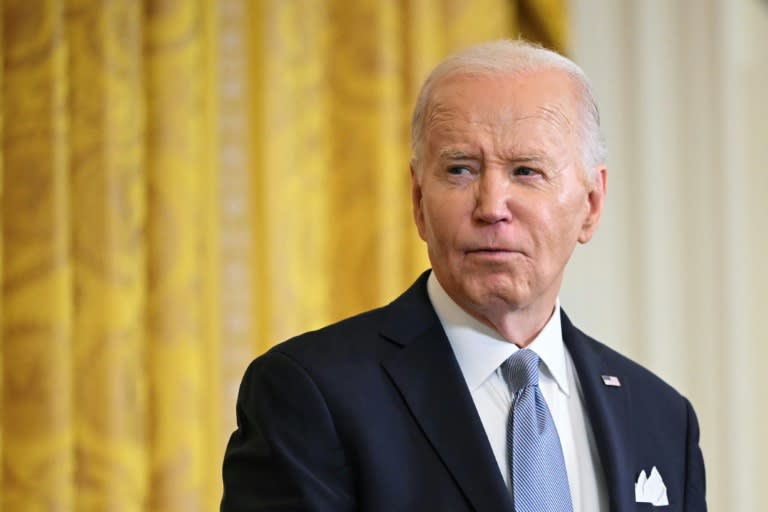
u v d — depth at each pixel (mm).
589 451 6438
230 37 12289
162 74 11719
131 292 11516
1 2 11375
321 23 12719
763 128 14422
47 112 11297
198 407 11680
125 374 11406
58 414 11156
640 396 6812
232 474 6102
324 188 12633
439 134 6070
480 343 6344
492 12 13273
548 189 6035
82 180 11422
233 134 12242
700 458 6871
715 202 14016
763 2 14414
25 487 11062
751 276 14328
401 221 12859
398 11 12984
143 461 11508
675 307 14055
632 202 14062
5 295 11266
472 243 5984
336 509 5797
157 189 11648
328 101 12758
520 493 5984
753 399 14258
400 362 6188
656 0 14156
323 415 5910
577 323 13781
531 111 6020
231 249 12164
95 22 11500
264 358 6242
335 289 12625
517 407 6211
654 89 14070
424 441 5977
